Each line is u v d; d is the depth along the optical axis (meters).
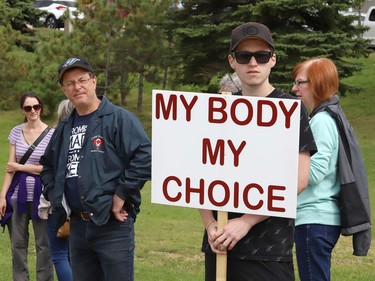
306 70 8.99
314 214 8.70
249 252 7.01
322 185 8.73
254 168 6.94
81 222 8.85
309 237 8.70
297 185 6.90
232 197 7.02
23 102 12.29
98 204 8.59
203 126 7.08
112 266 8.75
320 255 8.71
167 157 7.21
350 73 39.88
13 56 46.84
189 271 14.15
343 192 8.69
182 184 7.18
